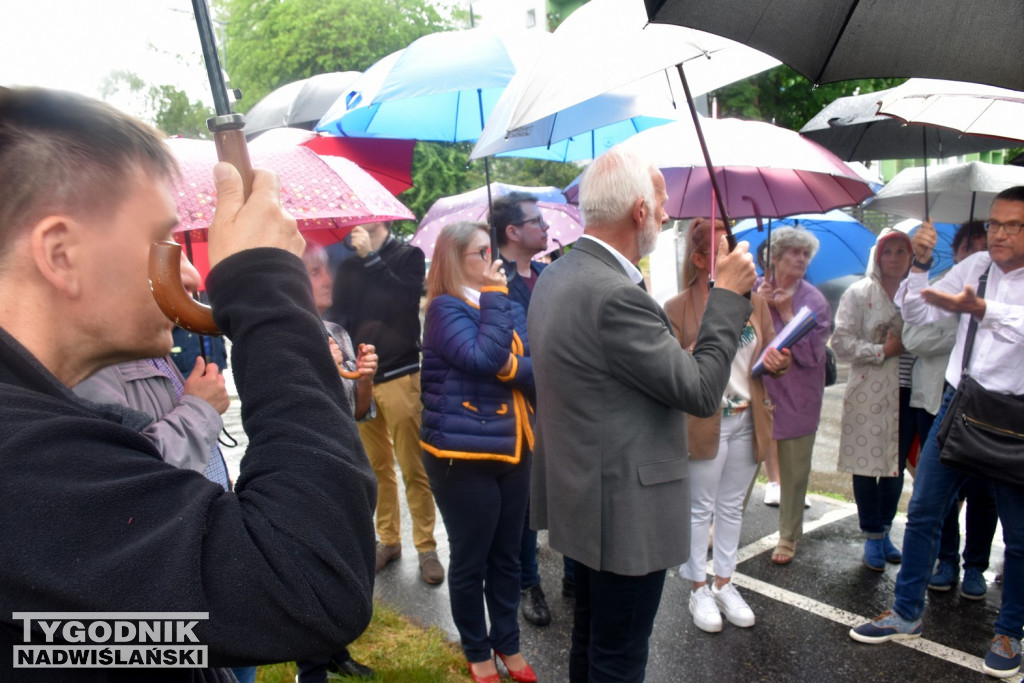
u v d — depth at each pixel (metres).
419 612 3.37
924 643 2.99
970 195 3.99
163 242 0.70
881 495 3.62
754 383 3.10
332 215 1.66
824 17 1.43
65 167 0.66
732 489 3.18
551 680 2.85
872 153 4.50
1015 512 2.65
